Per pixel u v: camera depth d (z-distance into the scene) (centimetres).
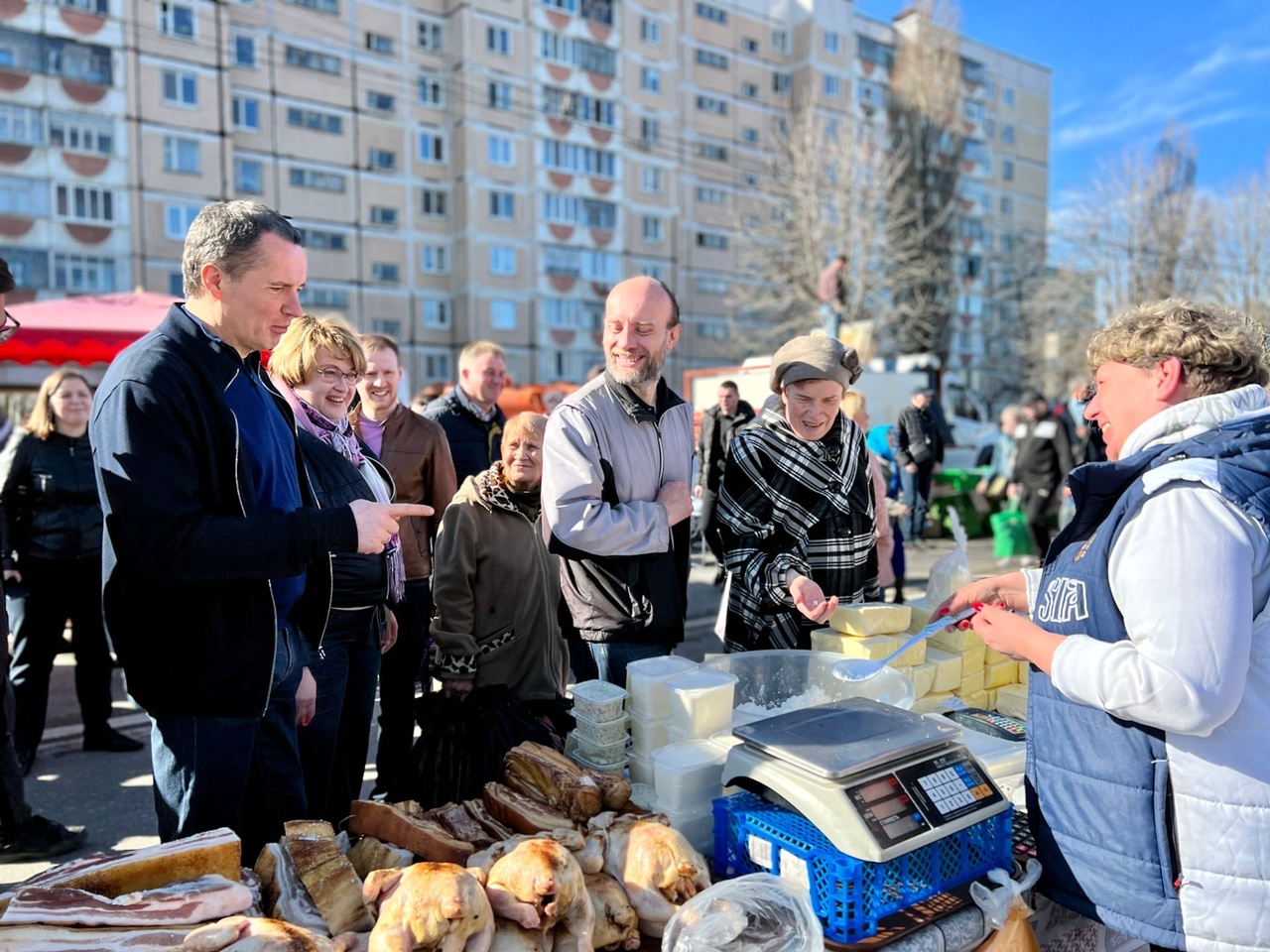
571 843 129
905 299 2859
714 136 3678
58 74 2352
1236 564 111
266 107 2800
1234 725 116
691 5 3584
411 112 3106
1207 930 118
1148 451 125
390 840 134
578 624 221
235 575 145
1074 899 134
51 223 2359
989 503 1068
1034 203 4500
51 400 355
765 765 138
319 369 241
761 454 229
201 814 158
